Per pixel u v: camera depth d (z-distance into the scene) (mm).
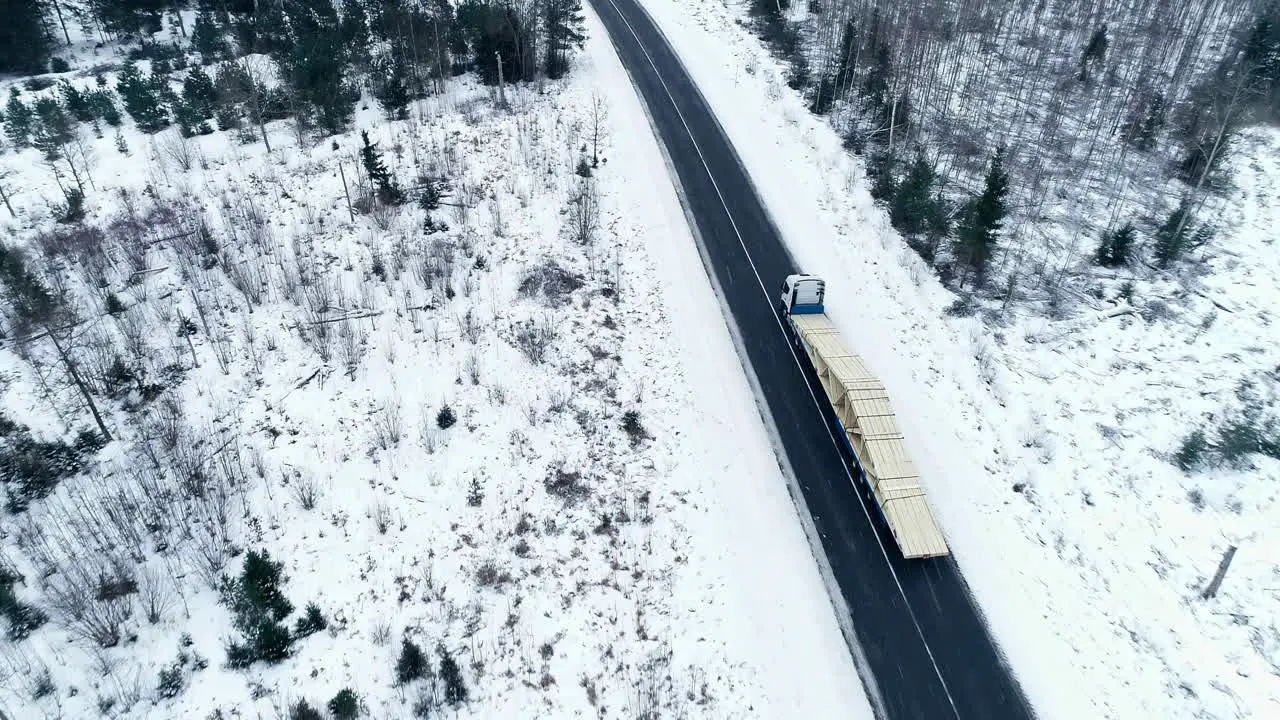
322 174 44812
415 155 46625
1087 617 25188
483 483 27516
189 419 28375
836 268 41000
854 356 31734
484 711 20719
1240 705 22484
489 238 40406
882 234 43094
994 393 33594
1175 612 25188
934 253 41375
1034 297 38469
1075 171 47562
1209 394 33031
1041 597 25828
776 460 30734
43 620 21234
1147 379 34000
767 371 34938
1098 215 43812
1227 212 44000
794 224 44344
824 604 25531
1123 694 22984
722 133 53219
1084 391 33500
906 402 33250
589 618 23797
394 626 22406
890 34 61938
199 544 23875
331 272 36562
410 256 37938
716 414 32656
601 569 25438
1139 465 30250
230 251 37469
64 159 46031
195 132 51281
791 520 28328
